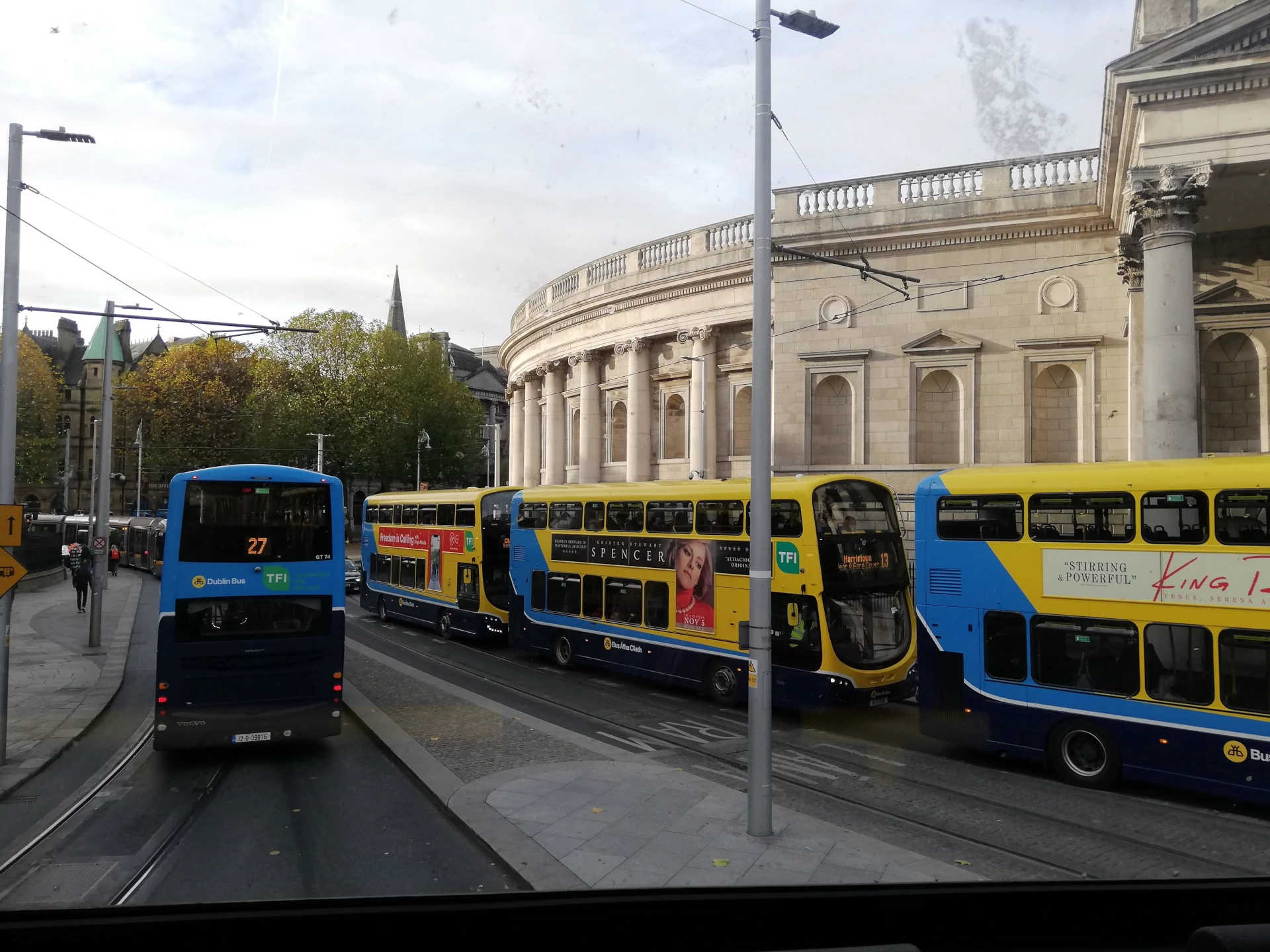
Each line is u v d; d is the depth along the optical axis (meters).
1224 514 11.46
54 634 29.11
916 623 14.70
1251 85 19.33
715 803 10.98
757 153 10.52
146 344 107.75
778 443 30.66
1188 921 4.21
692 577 19.11
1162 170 19.92
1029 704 13.06
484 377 120.44
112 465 80.31
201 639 13.55
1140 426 24.84
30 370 77.88
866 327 29.80
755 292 10.40
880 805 11.46
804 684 16.39
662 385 39.91
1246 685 11.10
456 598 27.88
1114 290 27.17
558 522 23.28
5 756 13.46
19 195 16.09
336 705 14.06
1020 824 10.67
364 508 36.06
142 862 9.12
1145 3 20.98
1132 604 12.14
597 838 9.54
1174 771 11.59
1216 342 25.06
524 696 19.30
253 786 12.38
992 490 13.76
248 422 71.88
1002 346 28.27
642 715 17.36
